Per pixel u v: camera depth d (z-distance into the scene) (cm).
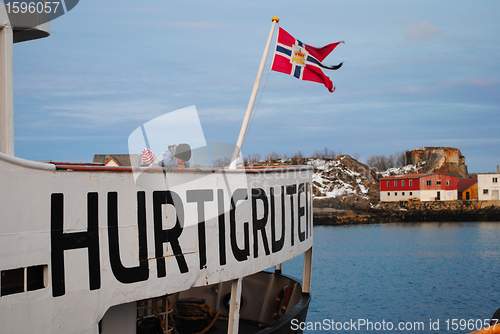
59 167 445
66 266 450
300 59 1034
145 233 519
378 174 16575
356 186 14388
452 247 7069
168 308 721
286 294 1037
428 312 3688
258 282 1110
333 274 5191
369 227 10312
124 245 499
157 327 729
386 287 4559
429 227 10025
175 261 549
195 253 573
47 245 436
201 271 580
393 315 3628
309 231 890
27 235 421
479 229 9462
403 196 12225
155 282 527
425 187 11856
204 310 1023
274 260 724
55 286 441
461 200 11400
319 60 1064
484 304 3900
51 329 438
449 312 3684
